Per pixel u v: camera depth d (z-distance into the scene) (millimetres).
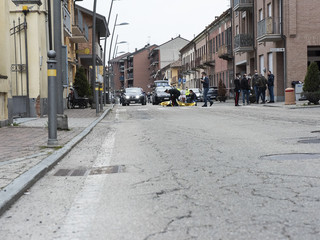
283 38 31578
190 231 3631
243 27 44000
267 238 3385
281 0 31750
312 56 32062
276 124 12766
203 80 28312
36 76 20016
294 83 31031
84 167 7172
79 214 4340
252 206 4270
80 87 31656
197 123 14578
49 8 13211
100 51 53281
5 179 5824
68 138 10977
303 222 3732
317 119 13969
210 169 6254
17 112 19906
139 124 15703
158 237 3531
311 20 31500
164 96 43625
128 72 158250
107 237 3611
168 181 5625
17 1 19922
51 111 9344
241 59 44531
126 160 7633
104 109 30016
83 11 49031
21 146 9492
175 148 8695
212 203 4445
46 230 3891
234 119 15555
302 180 5250
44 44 21109
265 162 6562
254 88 30406
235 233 3527
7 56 15172
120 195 5035
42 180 6164
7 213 4504
